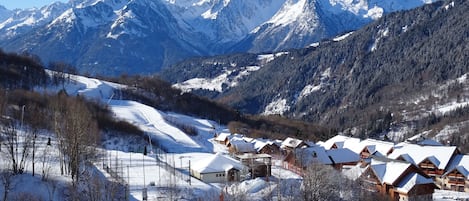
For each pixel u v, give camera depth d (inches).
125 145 6141.7
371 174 4379.9
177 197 3555.6
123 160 4825.3
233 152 6417.3
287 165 5383.9
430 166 5231.3
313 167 4087.1
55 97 6456.7
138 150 6043.3
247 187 4069.9
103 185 3469.5
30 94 6806.1
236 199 3617.1
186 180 4252.0
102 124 6417.3
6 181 3002.0
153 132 7268.7
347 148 5900.6
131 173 4276.6
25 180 3253.0
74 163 3378.4
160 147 6422.2
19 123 4835.1
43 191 3193.9
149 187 3801.7
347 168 5049.2
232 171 4576.8
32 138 4060.0
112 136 6264.8
